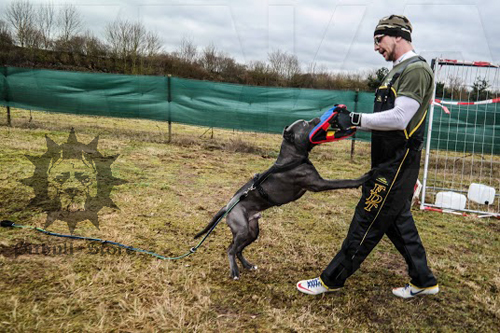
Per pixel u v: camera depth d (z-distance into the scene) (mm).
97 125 9312
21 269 2619
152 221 3721
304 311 2355
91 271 2674
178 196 4559
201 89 7895
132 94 8039
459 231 4047
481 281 2885
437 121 7637
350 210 4523
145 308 2283
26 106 8195
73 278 2520
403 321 2326
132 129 9180
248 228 2707
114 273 2650
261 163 6742
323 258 3152
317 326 2229
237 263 2984
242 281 2709
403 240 2439
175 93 7945
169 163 6230
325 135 2297
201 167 6137
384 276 2895
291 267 2973
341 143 9828
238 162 6711
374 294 2623
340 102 7609
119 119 10617
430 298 2598
